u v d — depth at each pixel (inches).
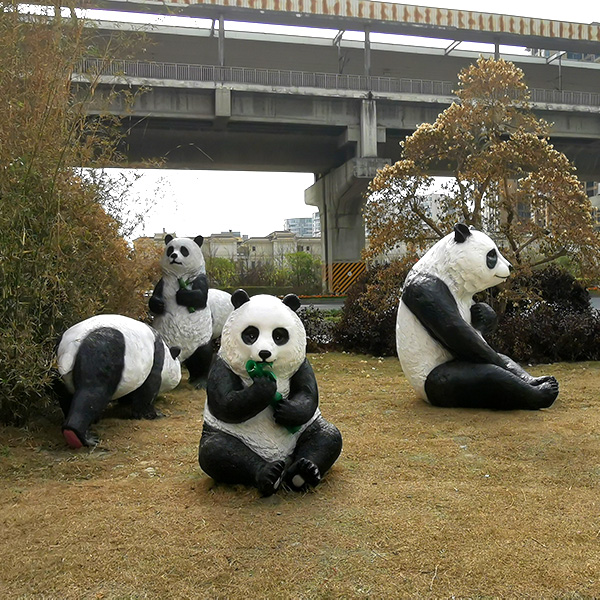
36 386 183.8
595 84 1174.3
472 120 375.2
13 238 175.5
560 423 194.4
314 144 957.2
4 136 180.7
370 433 190.4
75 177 224.1
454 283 220.4
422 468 155.6
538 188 358.0
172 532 117.6
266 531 117.2
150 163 276.4
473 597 94.7
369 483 144.3
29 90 195.3
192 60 1006.4
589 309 403.5
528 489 139.7
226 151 949.8
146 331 211.0
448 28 960.9
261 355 130.1
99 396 183.8
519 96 382.3
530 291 368.8
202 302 280.4
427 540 112.9
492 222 376.2
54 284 188.5
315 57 1061.1
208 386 139.1
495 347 339.0
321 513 125.8
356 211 1031.6
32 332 185.2
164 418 216.7
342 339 405.7
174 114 803.4
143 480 150.5
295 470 133.6
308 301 908.6
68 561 106.8
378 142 903.7
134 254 274.7
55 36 204.7
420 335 221.3
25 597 96.6
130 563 106.0
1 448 174.9
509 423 195.9
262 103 839.7
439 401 219.9
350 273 1027.9
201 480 147.6
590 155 1044.5
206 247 1652.3
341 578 100.2
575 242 353.4
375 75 1087.0
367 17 920.9
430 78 1114.1
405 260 376.8
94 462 165.3
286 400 135.2
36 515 127.2
